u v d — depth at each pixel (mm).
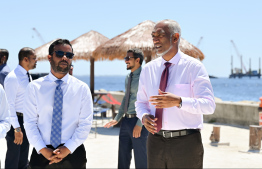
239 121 11406
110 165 5883
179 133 3152
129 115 4965
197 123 3182
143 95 3494
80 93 3291
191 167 3158
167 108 3180
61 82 3258
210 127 11000
